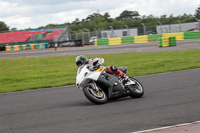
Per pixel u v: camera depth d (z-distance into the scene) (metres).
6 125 7.07
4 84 17.11
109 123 6.49
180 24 51.50
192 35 47.25
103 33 60.00
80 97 10.71
